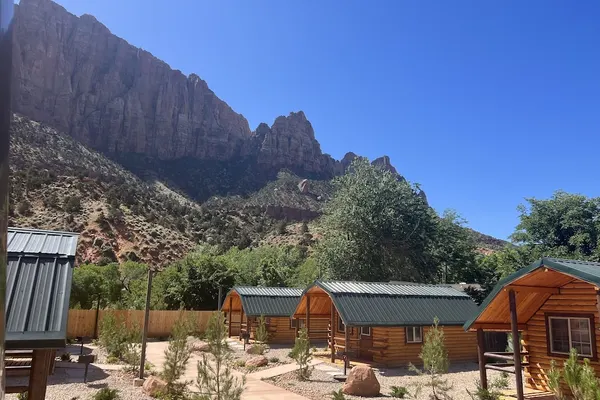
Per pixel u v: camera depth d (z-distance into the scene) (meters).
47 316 6.62
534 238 33.12
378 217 34.62
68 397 11.08
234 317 32.41
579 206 31.41
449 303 20.31
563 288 11.52
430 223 37.25
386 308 18.53
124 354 16.97
